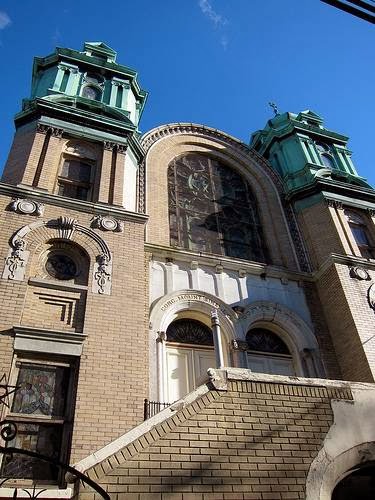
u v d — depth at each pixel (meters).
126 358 8.99
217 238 15.11
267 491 5.43
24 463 7.41
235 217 16.22
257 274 13.66
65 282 9.88
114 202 12.31
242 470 5.52
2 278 9.34
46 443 7.75
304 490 5.58
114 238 11.15
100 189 12.58
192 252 13.05
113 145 14.02
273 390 6.48
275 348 12.55
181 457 5.41
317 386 6.73
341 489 7.55
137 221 11.83
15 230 10.29
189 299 11.98
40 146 12.95
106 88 16.83
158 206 14.55
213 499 5.17
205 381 6.34
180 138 17.83
